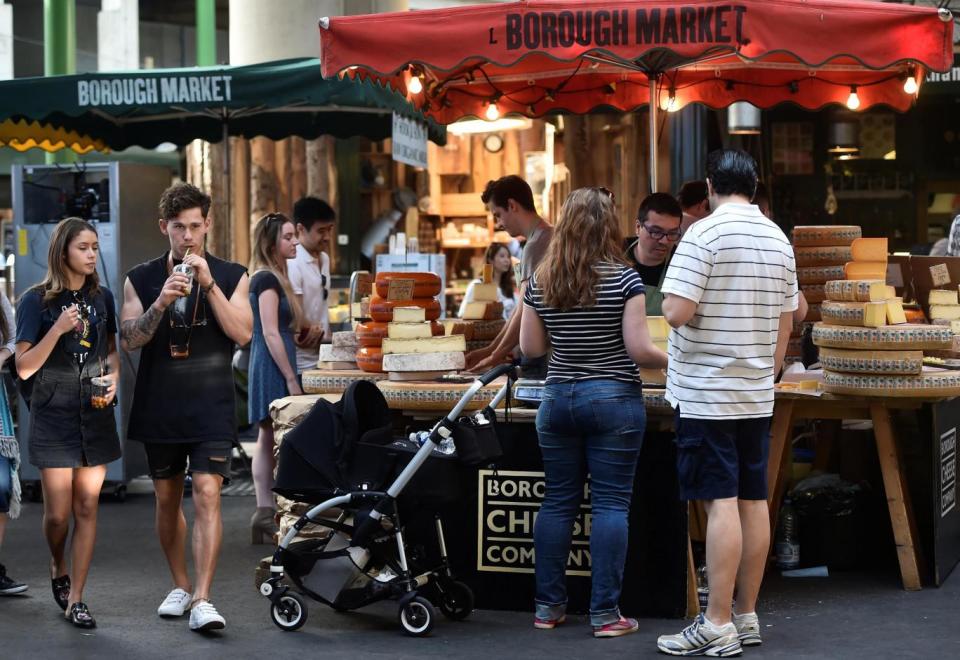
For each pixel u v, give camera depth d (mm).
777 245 7812
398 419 9492
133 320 8578
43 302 8719
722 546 7715
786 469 10078
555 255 8062
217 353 8664
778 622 8594
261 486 11523
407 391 9023
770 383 7855
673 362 7879
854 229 11141
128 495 14430
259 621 8820
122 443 13953
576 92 12945
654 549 8727
